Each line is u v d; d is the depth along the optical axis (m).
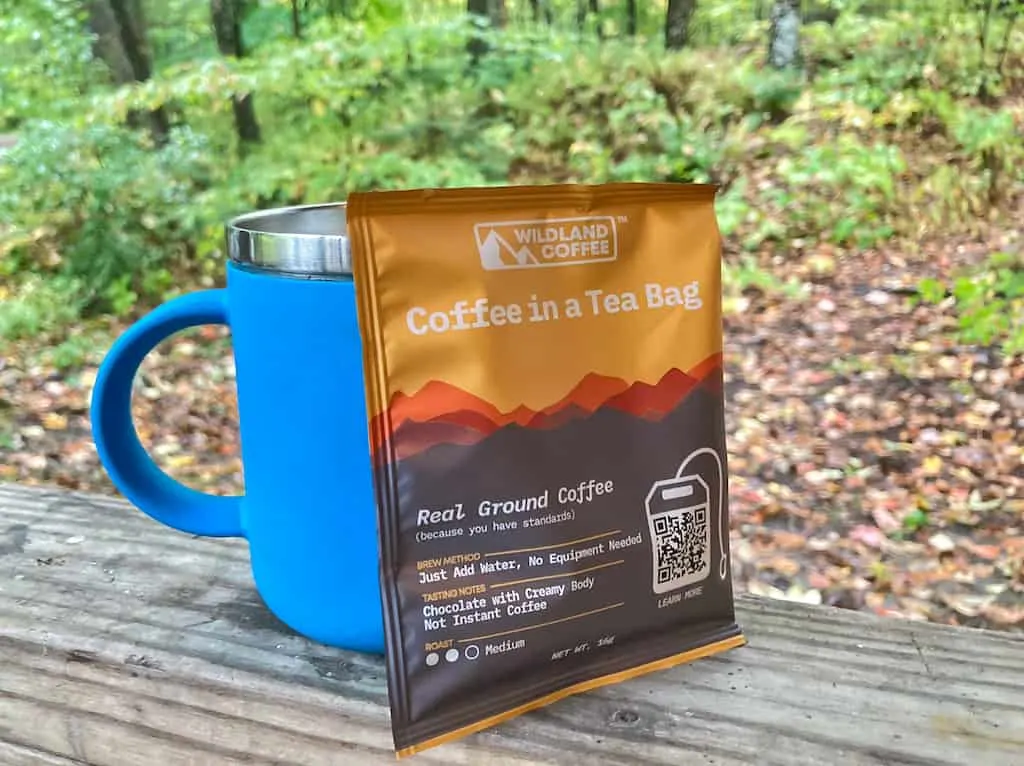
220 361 2.56
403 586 0.39
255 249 0.42
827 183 3.03
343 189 3.20
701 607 0.46
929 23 3.24
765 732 0.41
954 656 0.47
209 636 0.49
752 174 3.15
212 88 3.24
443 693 0.40
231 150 3.27
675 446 0.44
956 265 2.74
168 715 0.46
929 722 0.42
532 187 0.40
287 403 0.43
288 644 0.48
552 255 0.40
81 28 3.28
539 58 3.43
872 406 2.26
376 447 0.38
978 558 1.76
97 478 2.17
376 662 0.46
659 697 0.43
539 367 0.40
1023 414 2.17
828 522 1.89
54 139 3.09
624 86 3.37
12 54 3.26
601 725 0.41
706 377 0.44
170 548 0.59
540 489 0.41
